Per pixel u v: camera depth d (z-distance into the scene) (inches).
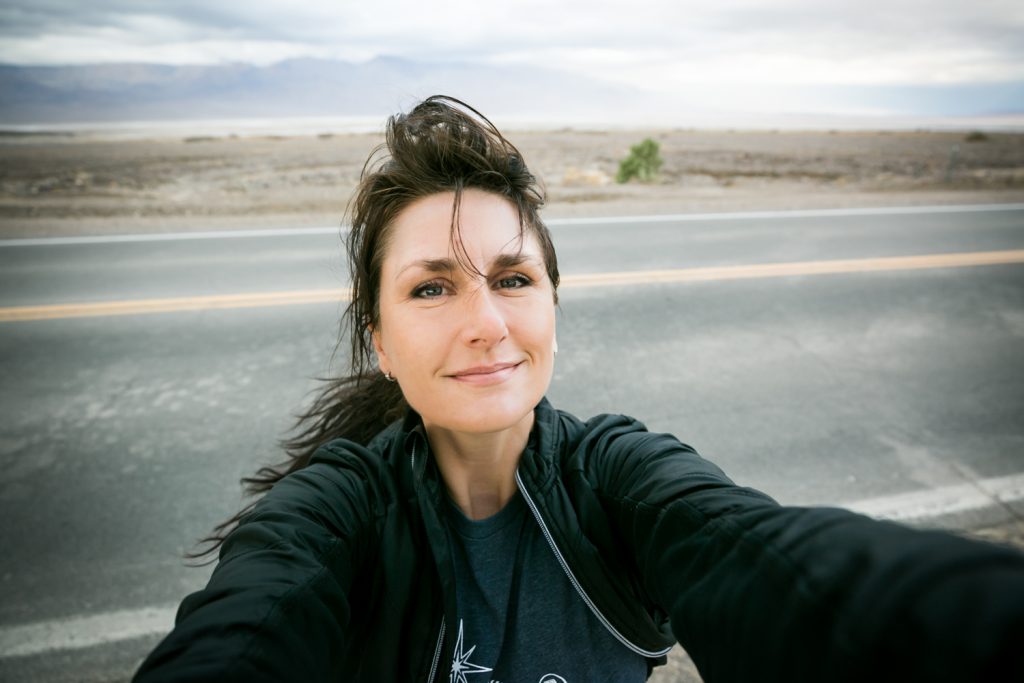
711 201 470.0
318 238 347.3
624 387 170.9
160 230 375.2
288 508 29.8
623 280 264.8
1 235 362.9
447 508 33.6
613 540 31.5
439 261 27.1
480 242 27.5
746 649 17.4
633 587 32.2
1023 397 163.6
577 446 34.7
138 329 215.0
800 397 164.1
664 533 25.8
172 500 123.2
